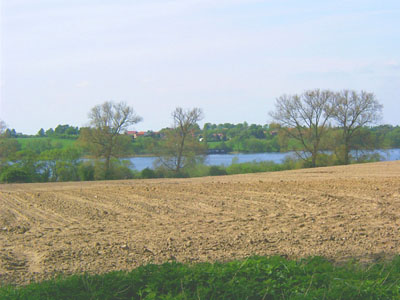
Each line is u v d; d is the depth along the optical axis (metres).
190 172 44.28
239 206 13.27
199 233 9.65
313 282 6.12
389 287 5.90
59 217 12.62
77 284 6.04
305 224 10.27
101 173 41.94
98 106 43.69
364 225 9.94
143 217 12.09
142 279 6.17
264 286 5.94
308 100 45.59
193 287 6.02
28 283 6.36
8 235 10.03
